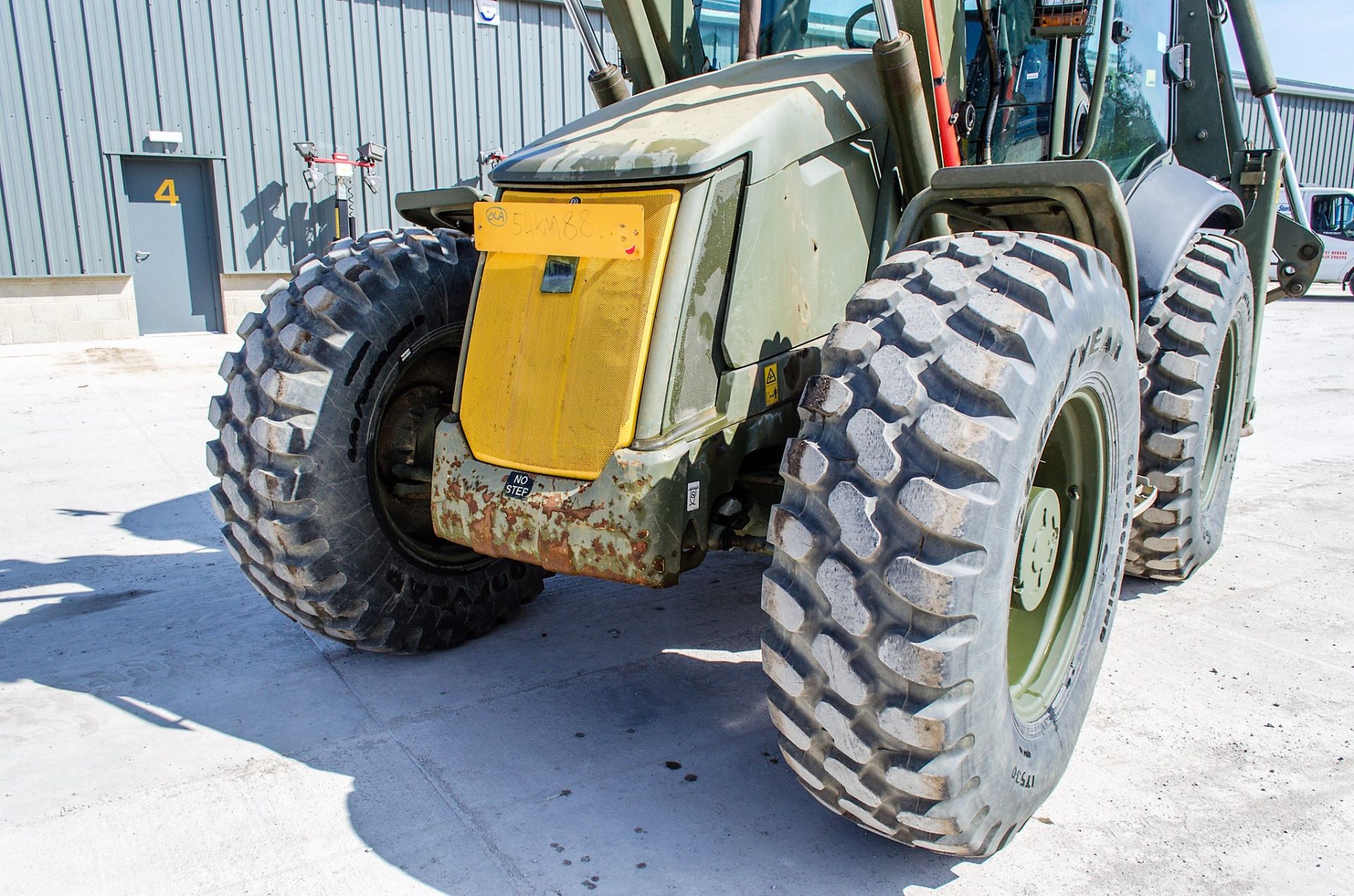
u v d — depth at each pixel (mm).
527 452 2283
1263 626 3338
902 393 1740
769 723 2705
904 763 1782
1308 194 16438
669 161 2135
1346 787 2404
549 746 2574
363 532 2834
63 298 11008
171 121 11148
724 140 2174
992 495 1708
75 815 2260
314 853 2129
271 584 2846
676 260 2129
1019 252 1969
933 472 1707
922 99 2508
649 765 2486
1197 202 3041
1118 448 2367
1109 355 2154
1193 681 2949
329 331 2732
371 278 2824
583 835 2197
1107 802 2348
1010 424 1735
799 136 2369
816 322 2523
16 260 10672
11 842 2164
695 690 2891
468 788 2377
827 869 2098
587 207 2213
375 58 12055
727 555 4082
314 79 11781
